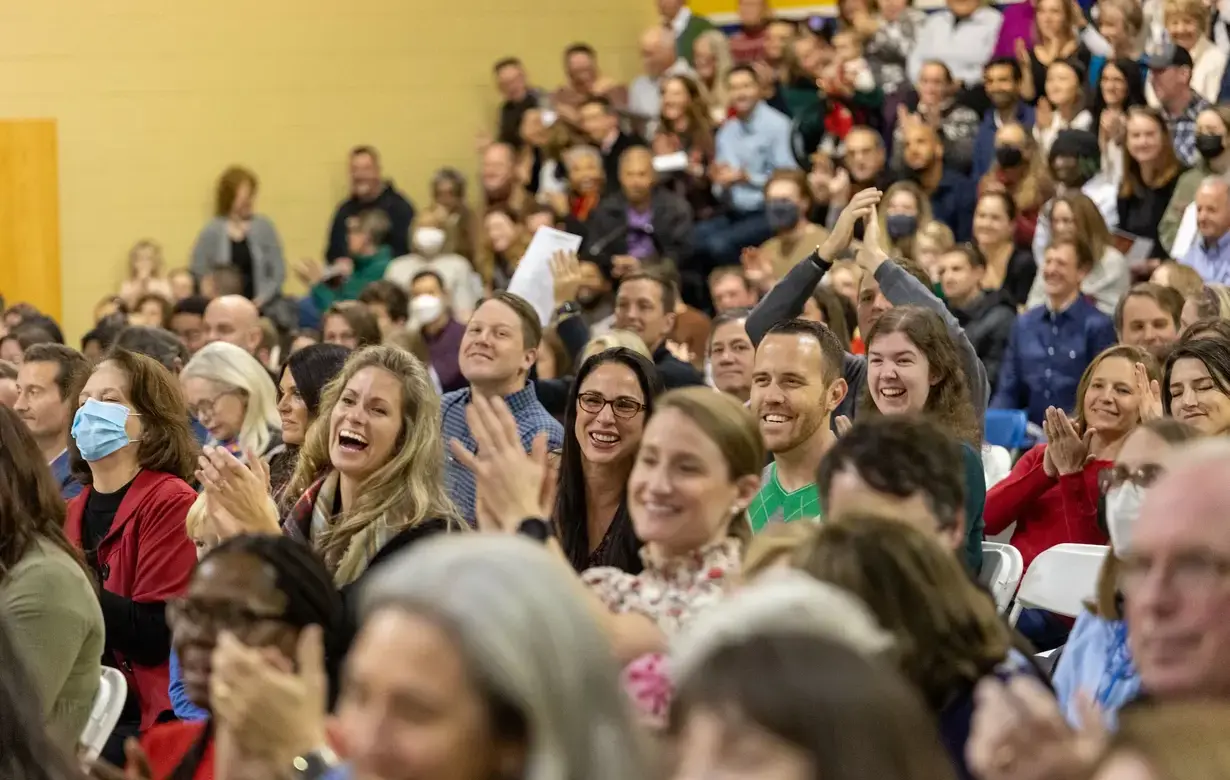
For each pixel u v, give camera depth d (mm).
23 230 15914
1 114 15898
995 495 6957
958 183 13891
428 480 5758
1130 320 8586
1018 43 14414
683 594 4262
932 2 16281
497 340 7785
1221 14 13422
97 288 16172
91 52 16109
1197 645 3084
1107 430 6871
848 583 3459
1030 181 12648
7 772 3953
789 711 2055
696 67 16594
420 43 17047
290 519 5973
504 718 2295
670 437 4277
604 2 17672
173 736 4516
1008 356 10477
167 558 6301
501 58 17281
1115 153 12648
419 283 13211
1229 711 2092
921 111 14336
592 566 5828
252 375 8250
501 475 4066
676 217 14461
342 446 5738
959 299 11086
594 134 15820
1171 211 11906
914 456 3971
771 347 6168
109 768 4215
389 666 2289
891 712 2086
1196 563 3092
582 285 13383
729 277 12008
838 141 15242
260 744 3174
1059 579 5949
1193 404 6348
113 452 6531
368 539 5609
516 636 2293
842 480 3994
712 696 2098
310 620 3828
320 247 16766
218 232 15883
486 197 16078
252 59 16578
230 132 16516
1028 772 2715
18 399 7547
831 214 13953
